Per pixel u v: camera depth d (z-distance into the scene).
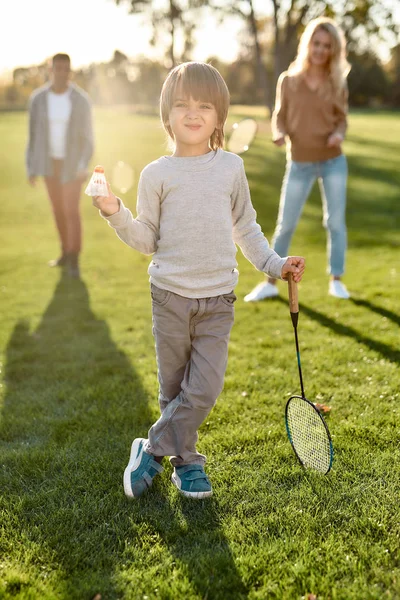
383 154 21.30
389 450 2.98
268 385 3.86
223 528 2.45
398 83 63.56
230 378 3.96
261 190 14.55
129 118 35.75
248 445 3.11
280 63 29.31
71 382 4.08
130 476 2.67
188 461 2.68
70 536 2.42
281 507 2.57
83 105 6.98
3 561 2.29
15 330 5.28
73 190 7.11
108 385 3.95
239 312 5.52
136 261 8.12
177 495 2.67
